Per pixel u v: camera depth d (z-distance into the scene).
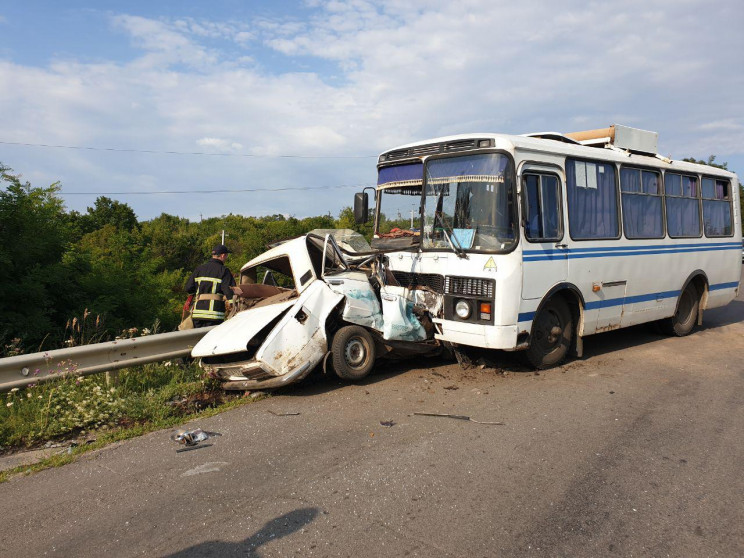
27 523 3.82
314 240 7.71
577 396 6.57
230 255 20.88
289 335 6.46
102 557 3.39
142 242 27.39
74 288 9.41
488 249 6.90
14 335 7.80
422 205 7.71
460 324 7.12
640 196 9.05
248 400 6.47
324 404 6.29
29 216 8.86
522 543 3.50
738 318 12.59
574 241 7.67
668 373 7.67
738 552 3.42
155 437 5.39
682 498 4.11
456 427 5.54
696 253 10.23
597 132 9.09
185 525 3.73
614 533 3.62
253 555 3.37
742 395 6.70
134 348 6.73
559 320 7.86
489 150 7.00
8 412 5.56
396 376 7.46
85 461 4.86
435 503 4.00
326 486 4.27
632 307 8.82
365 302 7.23
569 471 4.54
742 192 30.44
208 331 7.43
